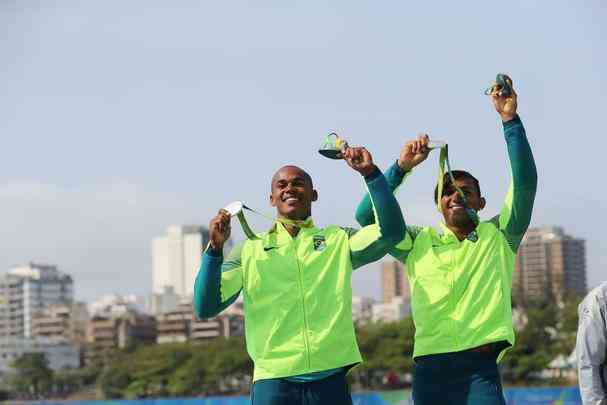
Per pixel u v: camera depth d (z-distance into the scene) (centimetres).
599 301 1009
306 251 1096
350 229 1125
